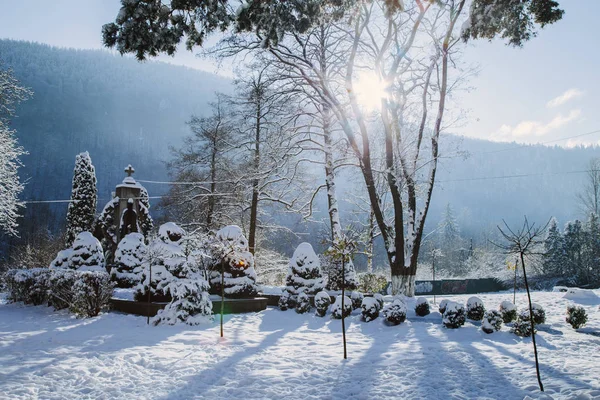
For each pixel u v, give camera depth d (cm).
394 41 2067
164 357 980
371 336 1273
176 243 1756
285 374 865
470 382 806
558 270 4747
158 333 1270
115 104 16138
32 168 11275
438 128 2009
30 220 6575
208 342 1159
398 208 1952
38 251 3238
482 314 1459
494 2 1259
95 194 3219
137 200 2592
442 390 766
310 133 2442
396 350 1059
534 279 4847
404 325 1399
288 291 1800
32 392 733
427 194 2014
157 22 870
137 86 17150
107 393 747
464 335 1231
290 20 909
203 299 1496
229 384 804
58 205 9981
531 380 802
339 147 2352
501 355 989
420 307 1570
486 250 6269
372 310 1485
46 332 1262
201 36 911
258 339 1216
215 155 3164
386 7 964
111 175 12144
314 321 1536
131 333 1262
